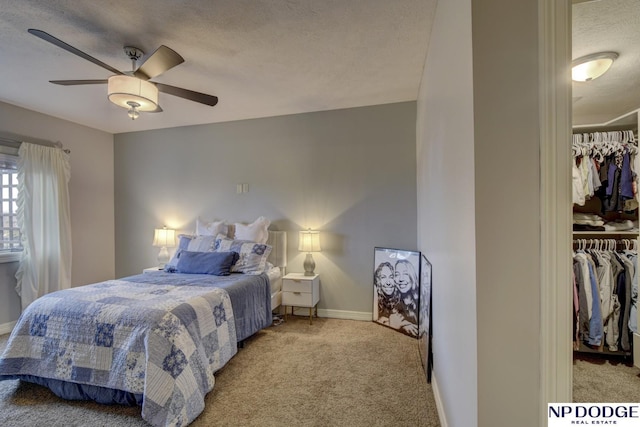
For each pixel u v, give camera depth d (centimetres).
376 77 273
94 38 210
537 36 95
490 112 97
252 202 383
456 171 127
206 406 184
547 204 93
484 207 97
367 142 344
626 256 233
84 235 396
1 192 321
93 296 210
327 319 345
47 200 342
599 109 260
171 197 414
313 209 362
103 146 423
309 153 363
